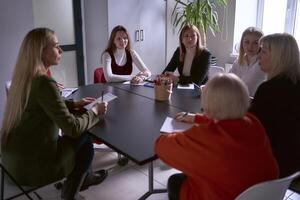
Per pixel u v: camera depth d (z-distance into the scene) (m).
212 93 1.16
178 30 4.74
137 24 4.23
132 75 3.11
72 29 4.17
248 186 1.14
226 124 1.15
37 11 3.75
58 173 1.74
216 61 4.76
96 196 2.29
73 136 1.65
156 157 1.36
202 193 1.22
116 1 3.93
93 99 2.15
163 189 2.26
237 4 4.46
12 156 1.68
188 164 1.18
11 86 1.72
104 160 2.82
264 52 1.66
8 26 3.28
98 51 4.16
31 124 1.68
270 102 1.52
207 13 4.24
